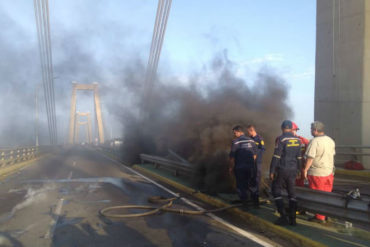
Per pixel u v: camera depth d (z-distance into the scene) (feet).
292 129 18.22
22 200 24.95
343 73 49.03
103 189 30.42
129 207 22.50
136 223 18.61
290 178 16.99
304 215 19.38
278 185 17.24
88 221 18.92
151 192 29.04
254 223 18.58
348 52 48.37
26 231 16.90
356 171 42.47
